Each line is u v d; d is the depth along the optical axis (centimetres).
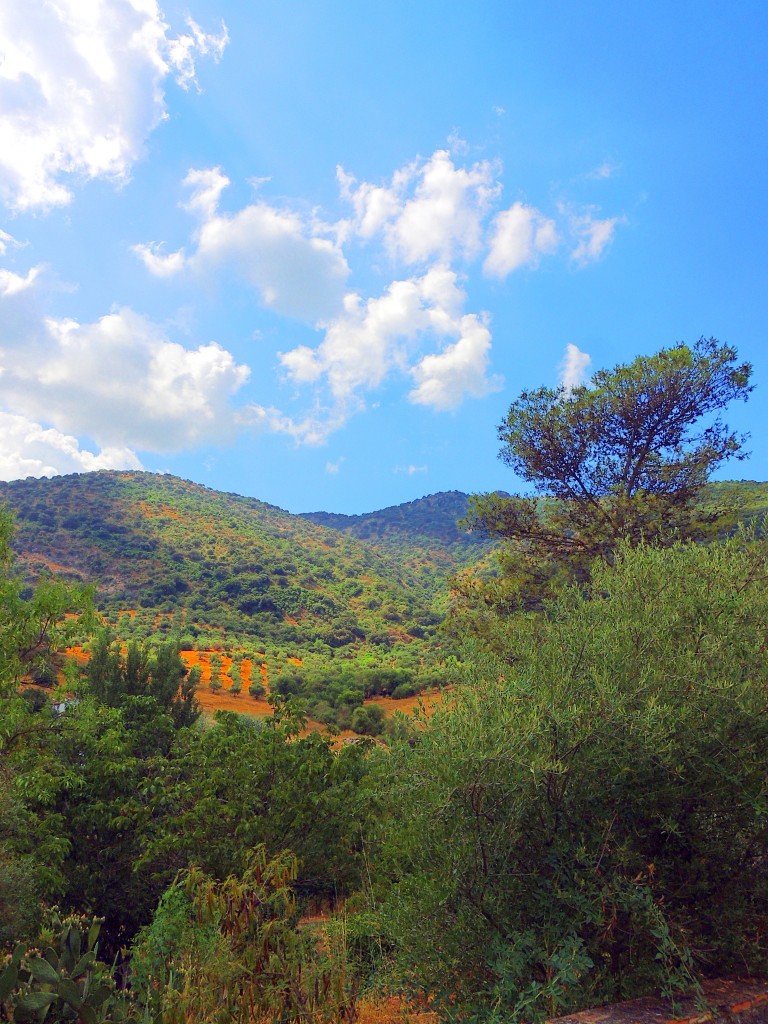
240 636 13938
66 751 1008
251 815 781
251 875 362
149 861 794
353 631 16475
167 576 17588
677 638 378
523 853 343
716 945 342
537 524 1538
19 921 466
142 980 353
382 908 375
